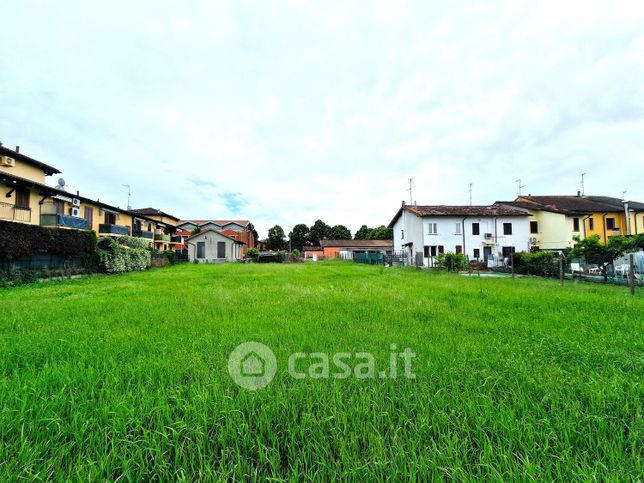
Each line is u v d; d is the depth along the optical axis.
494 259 22.53
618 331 3.56
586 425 1.65
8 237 11.27
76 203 19.91
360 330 3.76
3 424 1.63
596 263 11.43
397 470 1.35
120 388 2.16
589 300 5.87
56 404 1.87
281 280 11.40
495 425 1.65
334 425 1.72
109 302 6.21
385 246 54.44
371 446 1.52
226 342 3.23
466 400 1.91
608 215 26.80
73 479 1.38
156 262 24.72
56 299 6.80
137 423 1.68
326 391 2.05
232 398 1.92
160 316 4.74
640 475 1.31
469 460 1.48
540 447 1.51
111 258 17.42
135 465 1.44
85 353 2.86
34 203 16.66
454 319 4.43
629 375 2.27
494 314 4.79
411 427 1.69
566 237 25.56
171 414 1.83
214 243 36.38
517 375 2.26
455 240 26.27
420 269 19.84
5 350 2.93
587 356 2.70
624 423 1.66
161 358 2.71
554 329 3.74
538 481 1.29
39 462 1.46
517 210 27.45
